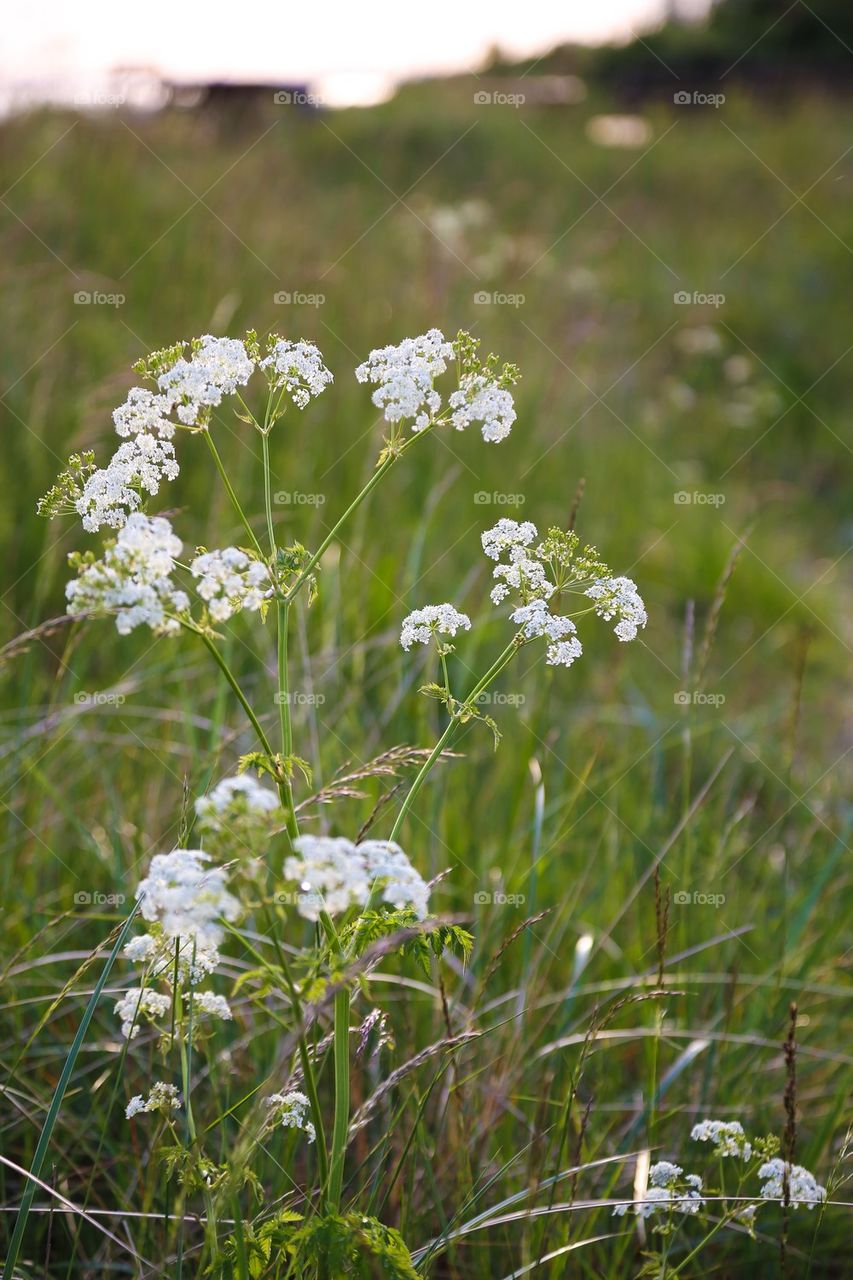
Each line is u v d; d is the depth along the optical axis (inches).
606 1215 114.3
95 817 153.3
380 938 76.4
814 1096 132.0
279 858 140.6
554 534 87.3
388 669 179.5
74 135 376.2
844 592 320.5
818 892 153.3
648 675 243.8
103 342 259.6
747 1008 140.9
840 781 219.9
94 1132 114.3
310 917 67.4
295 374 84.5
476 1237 109.3
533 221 490.3
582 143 623.8
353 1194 107.2
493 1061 116.7
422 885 67.6
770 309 483.8
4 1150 113.9
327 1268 74.0
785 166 616.7
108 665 185.8
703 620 277.9
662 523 310.7
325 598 187.3
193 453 217.8
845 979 154.8
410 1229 102.1
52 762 156.6
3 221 306.5
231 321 275.0
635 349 420.2
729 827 156.6
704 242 533.3
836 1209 118.2
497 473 269.6
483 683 84.7
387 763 83.4
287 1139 105.1
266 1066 116.7
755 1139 94.7
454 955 133.2
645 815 175.8
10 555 193.6
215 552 75.9
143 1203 103.0
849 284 527.8
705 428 387.9
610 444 337.1
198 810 67.1
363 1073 119.6
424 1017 129.8
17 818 144.5
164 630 74.5
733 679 255.6
